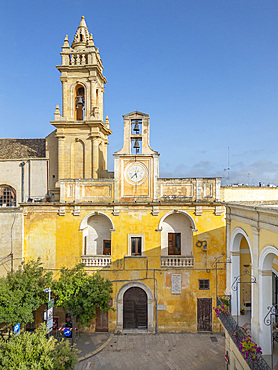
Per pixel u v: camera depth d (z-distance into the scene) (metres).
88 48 29.28
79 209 25.38
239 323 16.83
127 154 25.20
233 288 18.11
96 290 22.44
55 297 23.38
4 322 21.50
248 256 19.59
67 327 24.42
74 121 28.44
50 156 30.12
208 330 24.84
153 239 25.14
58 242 25.44
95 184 25.66
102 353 21.92
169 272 25.00
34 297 22.14
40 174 30.06
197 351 21.92
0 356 12.37
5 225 25.30
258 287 13.91
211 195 25.05
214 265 24.89
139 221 25.25
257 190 28.11
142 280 25.05
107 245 26.89
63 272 23.41
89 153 28.84
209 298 24.88
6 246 25.25
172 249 26.45
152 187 25.23
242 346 13.64
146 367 20.12
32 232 25.52
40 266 25.41
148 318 24.95
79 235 25.39
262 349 13.43
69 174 28.95
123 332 24.88
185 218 26.30
